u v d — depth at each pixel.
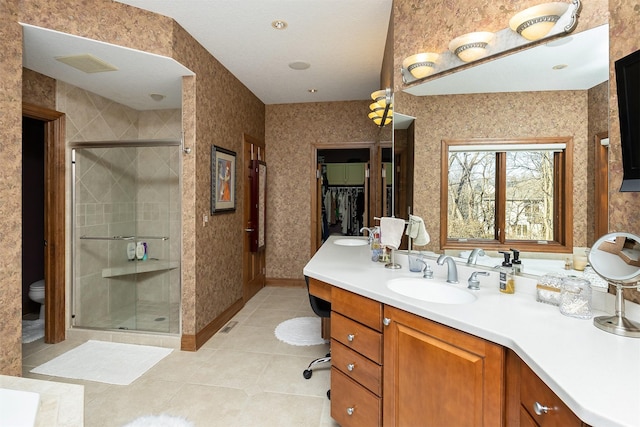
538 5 1.48
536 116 1.53
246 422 1.86
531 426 0.96
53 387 1.17
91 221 3.20
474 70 1.74
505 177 1.65
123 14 2.28
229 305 3.52
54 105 2.86
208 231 3.03
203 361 2.57
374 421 1.54
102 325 3.12
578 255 1.41
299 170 4.73
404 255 2.15
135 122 3.87
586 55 1.36
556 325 1.14
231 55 3.10
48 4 2.03
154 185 3.64
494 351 1.09
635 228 1.19
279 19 2.49
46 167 2.90
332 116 4.64
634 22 1.18
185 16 2.44
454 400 1.20
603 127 1.32
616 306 1.14
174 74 2.76
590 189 1.37
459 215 1.83
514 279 1.55
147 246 3.55
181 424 1.83
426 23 2.03
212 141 3.10
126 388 2.20
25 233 3.74
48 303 2.90
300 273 4.76
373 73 3.57
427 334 1.30
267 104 4.76
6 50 1.86
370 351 1.56
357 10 2.38
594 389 0.77
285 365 2.51
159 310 3.54
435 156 1.93
